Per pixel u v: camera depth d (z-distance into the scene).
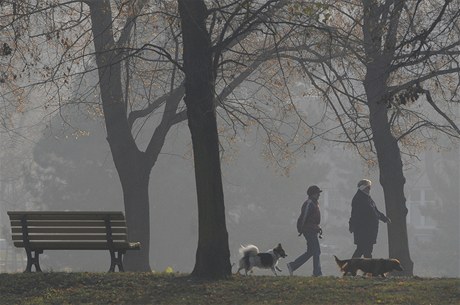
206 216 31.91
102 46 42.25
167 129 49.12
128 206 48.59
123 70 51.72
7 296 29.39
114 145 48.38
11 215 33.94
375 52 40.62
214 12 33.22
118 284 30.64
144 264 48.41
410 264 46.28
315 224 41.00
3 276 32.00
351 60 46.16
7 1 37.25
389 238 46.62
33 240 34.31
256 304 27.14
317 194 41.28
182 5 32.16
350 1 43.59
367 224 41.50
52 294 29.38
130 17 42.09
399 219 46.41
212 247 31.81
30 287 30.42
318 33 39.31
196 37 32.19
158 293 29.14
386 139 46.22
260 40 50.53
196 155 32.06
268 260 36.16
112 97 47.50
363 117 48.44
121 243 33.81
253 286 29.95
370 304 26.75
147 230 48.66
